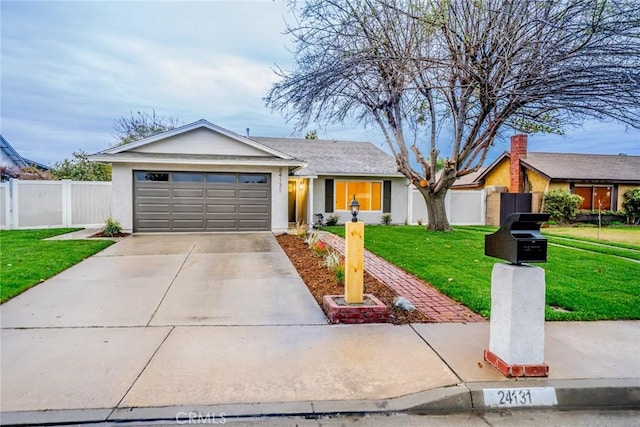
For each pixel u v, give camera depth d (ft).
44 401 9.08
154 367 10.88
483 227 53.47
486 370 10.80
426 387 9.94
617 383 10.16
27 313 15.43
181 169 40.52
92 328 13.93
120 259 26.48
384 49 28.76
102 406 8.94
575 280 21.24
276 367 11.00
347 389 9.88
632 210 63.00
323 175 54.34
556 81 23.58
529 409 9.65
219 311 16.06
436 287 19.77
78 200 46.32
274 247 32.07
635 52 21.77
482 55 26.58
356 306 15.10
